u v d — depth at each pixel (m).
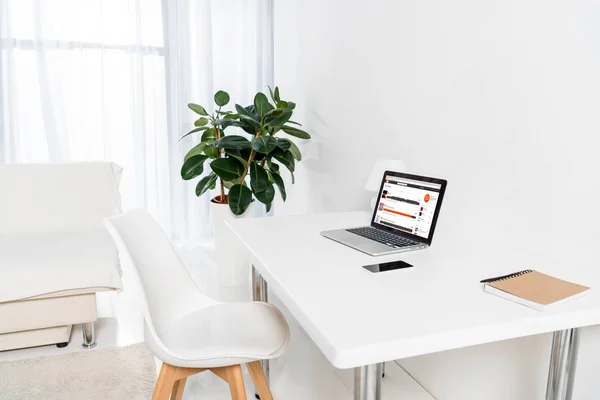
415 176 1.56
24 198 2.73
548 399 1.21
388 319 0.91
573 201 1.27
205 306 1.57
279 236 1.56
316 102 3.06
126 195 3.93
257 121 2.91
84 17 3.62
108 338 2.38
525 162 1.43
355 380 0.94
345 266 1.24
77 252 2.34
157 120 3.94
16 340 2.16
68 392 1.85
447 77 1.76
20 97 3.55
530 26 1.38
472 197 1.66
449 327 0.88
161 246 1.60
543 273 1.18
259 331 1.37
